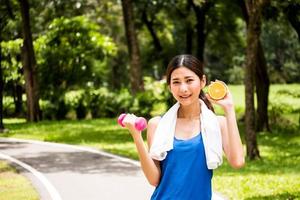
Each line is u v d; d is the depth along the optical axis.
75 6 37.16
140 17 37.88
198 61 3.57
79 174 12.07
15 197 9.23
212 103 3.69
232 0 27.16
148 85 31.16
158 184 3.56
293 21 23.16
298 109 29.73
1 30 31.91
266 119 24.17
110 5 41.75
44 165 13.64
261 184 10.68
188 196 3.45
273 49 54.09
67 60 35.88
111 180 11.21
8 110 37.41
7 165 13.61
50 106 34.38
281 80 53.69
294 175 12.18
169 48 41.06
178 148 3.49
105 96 34.53
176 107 3.60
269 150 17.81
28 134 22.91
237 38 38.78
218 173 12.49
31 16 36.09
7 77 35.31
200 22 33.06
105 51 37.22
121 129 25.28
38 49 35.91
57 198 9.30
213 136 3.48
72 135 22.33
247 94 15.11
